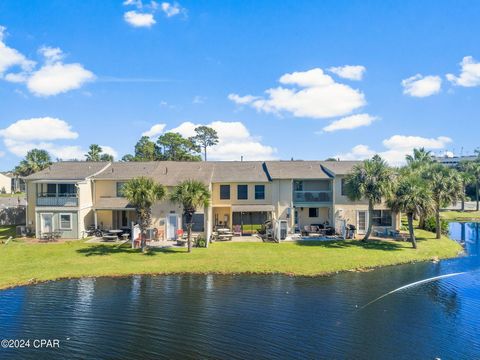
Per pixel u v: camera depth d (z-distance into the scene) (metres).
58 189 36.81
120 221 38.28
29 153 56.28
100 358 14.22
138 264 26.45
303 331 16.67
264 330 16.72
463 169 77.44
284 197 38.28
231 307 19.44
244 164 43.50
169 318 17.95
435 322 17.88
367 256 29.19
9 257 27.91
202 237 32.12
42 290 21.73
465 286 23.38
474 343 15.70
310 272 25.53
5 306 19.34
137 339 15.77
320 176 38.28
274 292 21.80
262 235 36.94
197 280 23.81
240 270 25.62
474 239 42.34
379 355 14.59
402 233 36.00
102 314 18.38
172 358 14.24
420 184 32.31
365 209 38.19
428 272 26.39
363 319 18.08
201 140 84.00
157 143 75.50
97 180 38.12
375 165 32.91
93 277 24.11
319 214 39.69
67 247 31.23
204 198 29.52
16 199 60.47
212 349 14.95
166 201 35.38
